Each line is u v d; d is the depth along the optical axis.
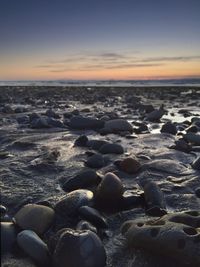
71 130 1.74
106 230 0.62
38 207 0.64
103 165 1.04
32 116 2.06
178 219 0.56
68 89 7.81
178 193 0.82
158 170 1.00
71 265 0.48
